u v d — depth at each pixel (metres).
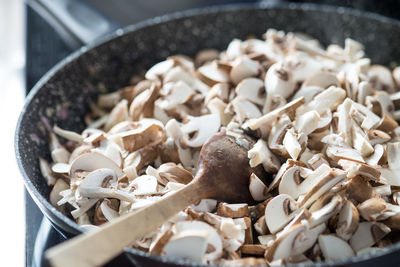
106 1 0.77
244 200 0.51
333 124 0.54
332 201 0.48
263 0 0.80
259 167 0.52
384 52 0.66
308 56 0.60
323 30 0.68
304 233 0.46
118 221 0.45
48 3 0.72
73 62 0.61
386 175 0.52
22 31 0.80
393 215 0.48
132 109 0.58
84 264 0.42
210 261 0.46
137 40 0.65
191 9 0.80
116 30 0.70
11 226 0.58
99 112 0.63
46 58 0.72
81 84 0.62
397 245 0.43
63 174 0.54
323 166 0.50
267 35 0.64
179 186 0.51
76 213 0.50
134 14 0.78
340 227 0.48
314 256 0.48
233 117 0.56
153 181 0.51
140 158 0.54
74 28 0.70
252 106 0.56
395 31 0.64
